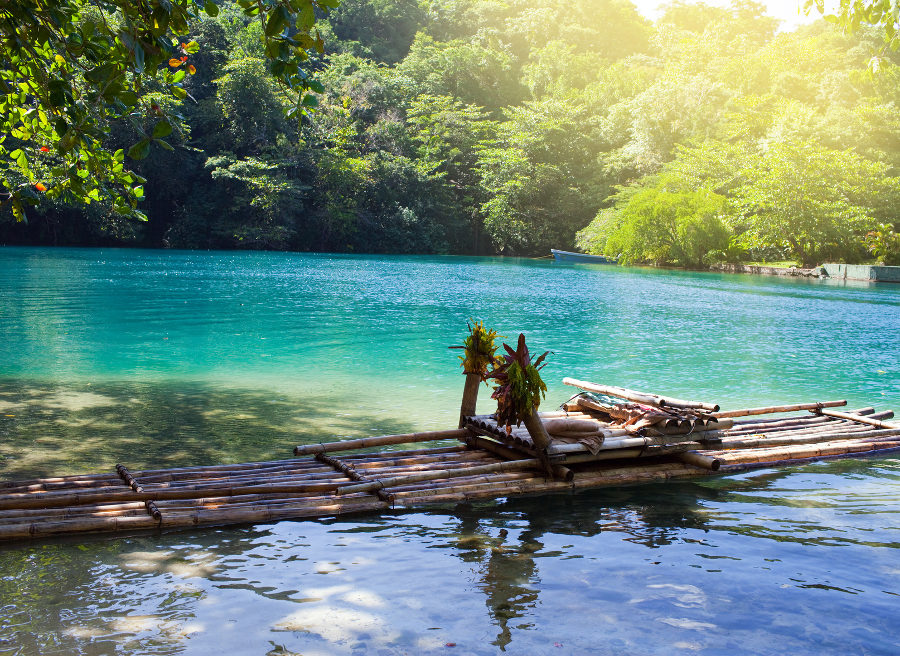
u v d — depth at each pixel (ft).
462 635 11.53
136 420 25.88
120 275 96.89
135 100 17.19
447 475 20.13
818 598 13.21
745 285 120.16
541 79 277.64
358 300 75.25
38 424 24.80
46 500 16.52
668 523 17.37
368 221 206.49
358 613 12.22
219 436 24.21
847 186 154.51
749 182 175.52
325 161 197.06
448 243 227.61
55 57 19.95
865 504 19.06
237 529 16.39
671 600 13.01
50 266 107.96
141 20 16.49
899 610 12.80
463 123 235.81
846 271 148.15
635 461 22.57
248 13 16.12
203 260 139.95
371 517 17.49
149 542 15.39
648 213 165.99
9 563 14.05
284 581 13.51
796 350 49.39
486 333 23.54
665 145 214.48
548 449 20.36
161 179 185.68
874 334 59.21
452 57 259.19
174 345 43.42
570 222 221.25
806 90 228.63
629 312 71.26
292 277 105.40
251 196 191.21
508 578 13.88
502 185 220.23
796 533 16.74
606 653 11.09
